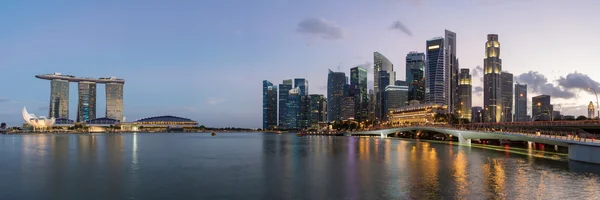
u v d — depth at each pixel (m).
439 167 91.31
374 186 66.88
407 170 86.44
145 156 128.88
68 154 135.62
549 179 71.50
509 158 111.69
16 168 94.19
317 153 139.25
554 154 125.31
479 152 136.12
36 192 64.62
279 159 116.00
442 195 58.97
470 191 61.50
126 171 88.69
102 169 92.38
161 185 70.06
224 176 80.19
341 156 124.62
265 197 59.81
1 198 60.47
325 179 75.06
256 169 91.19
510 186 65.25
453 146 175.38
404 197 58.09
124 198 60.00
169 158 121.31
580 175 75.69
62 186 69.56
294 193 62.16
